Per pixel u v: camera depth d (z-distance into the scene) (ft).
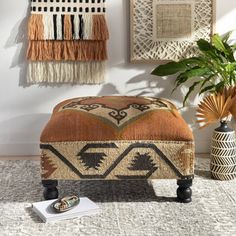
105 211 7.50
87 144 7.52
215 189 8.38
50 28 9.87
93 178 7.61
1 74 10.18
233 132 8.80
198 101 10.36
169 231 6.85
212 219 7.22
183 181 7.70
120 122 7.68
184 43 10.05
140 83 10.29
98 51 10.00
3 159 10.16
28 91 10.28
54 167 7.59
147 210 7.54
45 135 7.58
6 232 6.86
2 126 10.38
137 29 9.98
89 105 8.18
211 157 8.91
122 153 7.54
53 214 7.18
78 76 10.14
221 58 9.36
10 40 10.07
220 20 10.14
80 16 9.88
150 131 7.57
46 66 10.09
